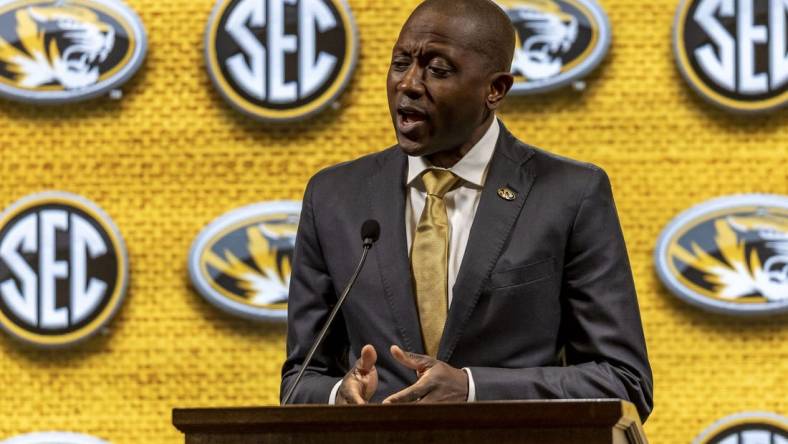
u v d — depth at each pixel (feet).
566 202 17.80
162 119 35.22
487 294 17.28
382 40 35.09
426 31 17.28
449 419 13.21
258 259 34.40
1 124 35.32
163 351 34.86
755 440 33.42
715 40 34.06
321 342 18.34
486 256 17.39
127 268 34.73
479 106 17.43
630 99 34.50
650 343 34.14
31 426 34.78
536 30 34.22
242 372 34.76
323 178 18.97
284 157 34.94
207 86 35.22
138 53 34.94
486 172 18.08
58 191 35.04
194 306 34.91
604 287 17.60
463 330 17.21
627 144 34.42
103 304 34.58
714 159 34.30
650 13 34.71
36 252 34.65
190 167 35.09
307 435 13.64
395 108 17.39
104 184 35.17
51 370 34.91
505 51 17.66
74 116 35.32
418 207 18.21
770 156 34.24
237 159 35.04
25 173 35.24
